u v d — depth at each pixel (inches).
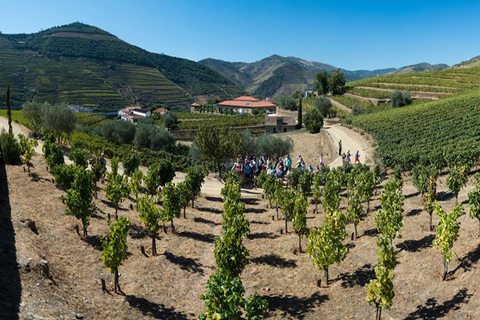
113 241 533.3
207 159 1678.2
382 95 5103.3
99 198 1039.0
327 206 900.0
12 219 671.1
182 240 830.5
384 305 471.2
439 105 3307.1
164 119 4478.3
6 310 408.2
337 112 5078.7
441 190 1072.8
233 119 4904.0
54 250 627.5
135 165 1301.7
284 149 2532.0
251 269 708.7
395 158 1507.1
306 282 647.1
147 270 650.2
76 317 450.0
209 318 379.6
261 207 1187.3
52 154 1182.9
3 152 1232.2
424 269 614.5
